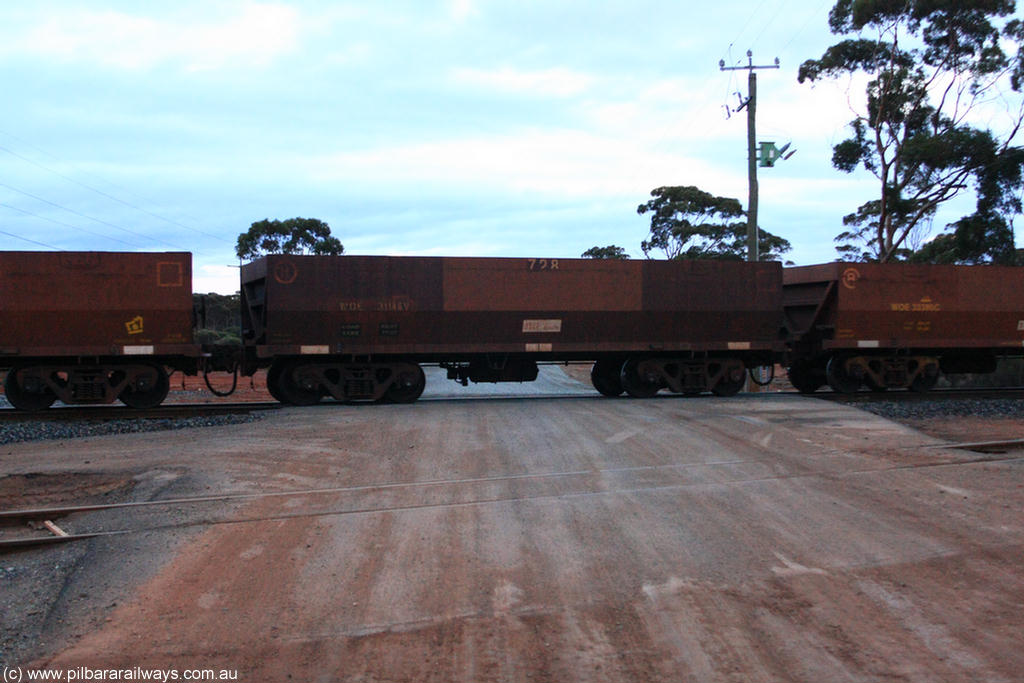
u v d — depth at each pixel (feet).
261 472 29.71
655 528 23.11
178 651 16.02
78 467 31.71
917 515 24.40
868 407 50.52
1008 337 66.69
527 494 26.50
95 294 49.75
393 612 17.71
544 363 63.57
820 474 29.40
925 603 18.24
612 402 53.83
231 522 23.38
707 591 18.84
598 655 15.90
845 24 107.34
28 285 48.91
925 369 66.28
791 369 70.69
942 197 107.45
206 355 53.06
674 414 44.83
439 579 19.44
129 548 21.35
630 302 58.70
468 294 56.18
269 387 57.31
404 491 26.84
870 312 63.36
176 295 50.65
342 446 34.58
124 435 39.75
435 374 128.06
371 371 55.57
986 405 52.60
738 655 15.87
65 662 15.64
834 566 20.38
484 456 32.27
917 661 15.60
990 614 17.67
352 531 22.67
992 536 22.50
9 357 49.78
